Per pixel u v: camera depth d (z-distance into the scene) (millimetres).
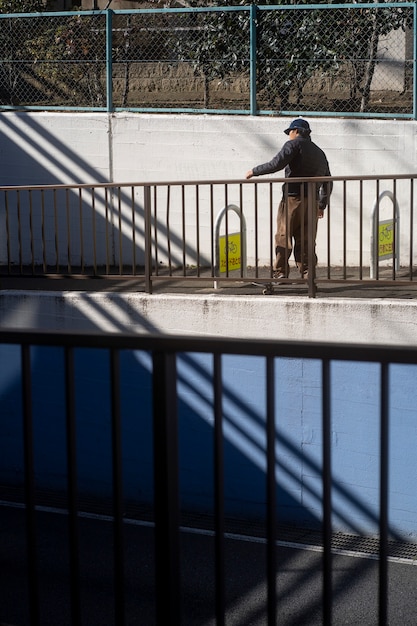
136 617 6285
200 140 11648
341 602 6449
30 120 12430
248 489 8039
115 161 12070
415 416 7301
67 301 9703
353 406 7562
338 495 7715
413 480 7395
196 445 8188
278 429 7887
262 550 7430
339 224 11109
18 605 6516
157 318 9297
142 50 12234
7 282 10641
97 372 8477
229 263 9430
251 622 6172
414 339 8281
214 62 11922
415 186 10789
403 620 6152
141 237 12008
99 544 7648
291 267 11203
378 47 11242
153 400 2605
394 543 7484
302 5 11336
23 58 12844
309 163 9438
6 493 8891
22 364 2736
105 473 8586
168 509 2656
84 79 12578
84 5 15438
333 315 8531
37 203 12406
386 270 10633
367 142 10914
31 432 2814
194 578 6926
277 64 11625
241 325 8914
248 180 8828
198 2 13156
